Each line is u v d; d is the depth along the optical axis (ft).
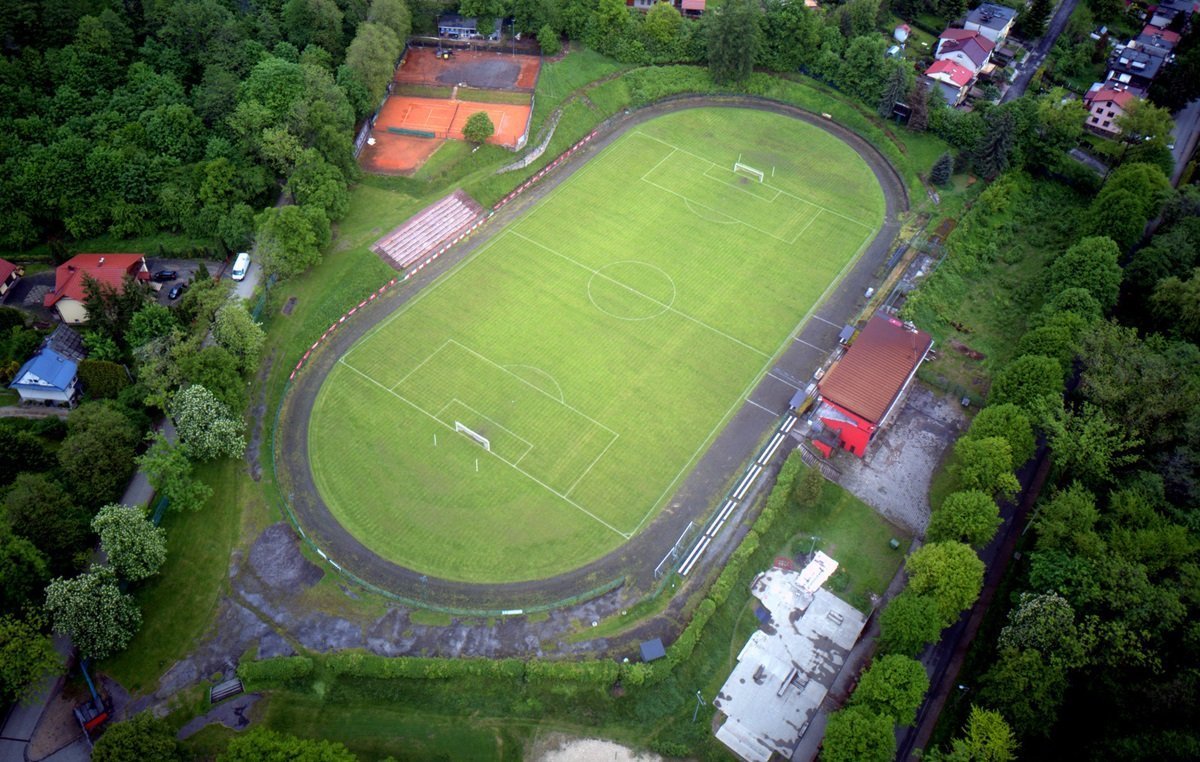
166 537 307.58
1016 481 311.47
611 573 310.65
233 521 318.86
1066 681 265.95
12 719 263.90
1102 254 394.73
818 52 555.28
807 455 351.67
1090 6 647.15
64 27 457.68
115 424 318.04
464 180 471.21
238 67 472.03
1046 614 268.00
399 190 459.32
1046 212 485.56
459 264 434.30
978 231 461.37
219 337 353.92
